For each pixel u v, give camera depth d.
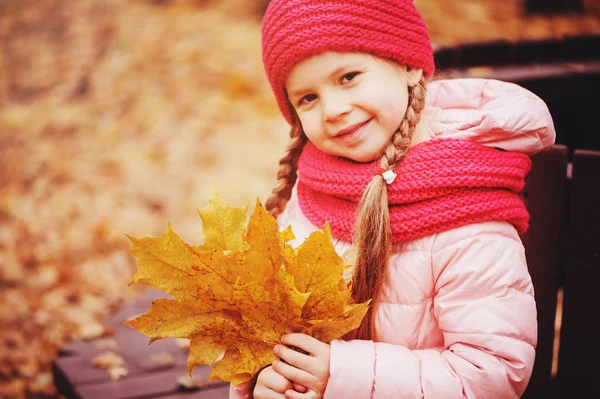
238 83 5.77
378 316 1.31
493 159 1.27
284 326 1.25
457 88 1.42
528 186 1.64
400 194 1.27
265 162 4.75
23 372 2.94
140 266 1.21
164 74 6.05
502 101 1.34
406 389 1.21
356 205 1.33
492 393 1.20
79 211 4.34
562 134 2.59
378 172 1.27
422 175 1.26
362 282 1.29
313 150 1.44
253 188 4.43
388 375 1.22
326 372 1.23
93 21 7.12
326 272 1.17
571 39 2.79
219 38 6.48
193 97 5.66
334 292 1.19
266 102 5.54
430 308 1.30
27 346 3.14
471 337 1.21
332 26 1.22
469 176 1.25
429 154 1.27
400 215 1.28
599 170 1.55
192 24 6.78
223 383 1.96
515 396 1.23
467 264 1.24
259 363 1.25
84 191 4.57
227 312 1.26
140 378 1.99
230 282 1.22
